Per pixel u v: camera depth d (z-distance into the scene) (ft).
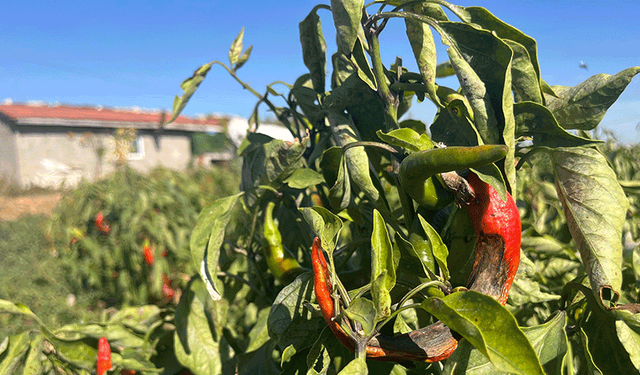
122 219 13.67
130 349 4.42
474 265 2.23
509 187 2.31
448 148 1.93
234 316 7.39
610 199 2.45
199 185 21.59
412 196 2.33
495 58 2.35
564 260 4.24
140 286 13.12
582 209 2.52
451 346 2.09
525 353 1.64
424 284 2.10
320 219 2.31
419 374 2.81
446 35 2.49
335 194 3.01
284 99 4.21
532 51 2.50
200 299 4.19
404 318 3.39
